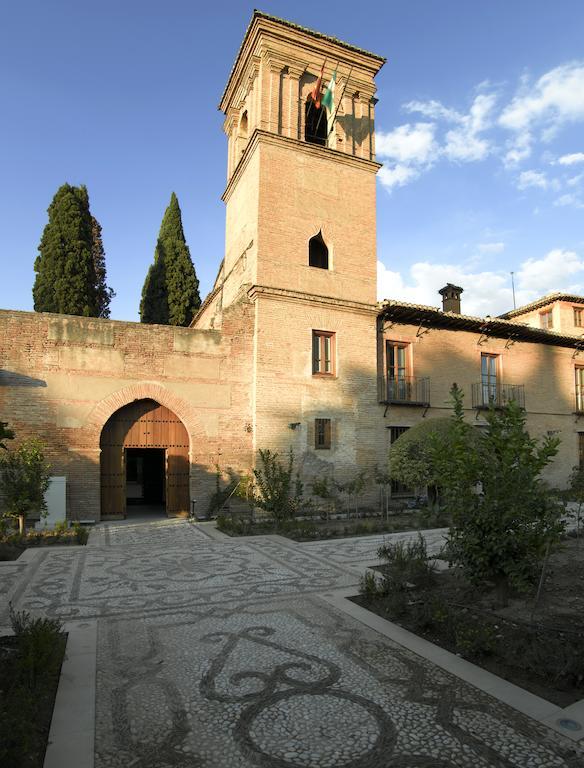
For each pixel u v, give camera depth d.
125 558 10.52
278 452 17.08
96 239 31.11
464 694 4.73
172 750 3.88
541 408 23.47
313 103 20.20
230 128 22.61
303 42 19.11
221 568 9.63
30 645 4.95
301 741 4.00
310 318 18.12
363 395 18.72
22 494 12.64
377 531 13.81
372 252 19.67
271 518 15.98
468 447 7.04
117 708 4.49
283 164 18.41
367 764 3.71
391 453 14.23
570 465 23.88
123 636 6.19
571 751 3.86
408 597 7.61
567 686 4.85
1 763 3.53
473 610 6.89
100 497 15.74
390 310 19.42
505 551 6.57
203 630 6.40
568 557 10.41
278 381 17.34
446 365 21.14
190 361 16.66
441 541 12.32
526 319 28.16
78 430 15.18
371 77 20.70
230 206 21.67
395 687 4.88
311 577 8.95
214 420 16.78
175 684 4.94
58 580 8.77
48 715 4.32
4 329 14.70
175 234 32.22
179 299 31.27
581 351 25.22
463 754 3.83
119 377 15.78
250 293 17.44
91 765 3.67
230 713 4.41
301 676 5.11
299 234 18.36
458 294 25.83
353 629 6.41
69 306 24.92
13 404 14.58
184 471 16.83
